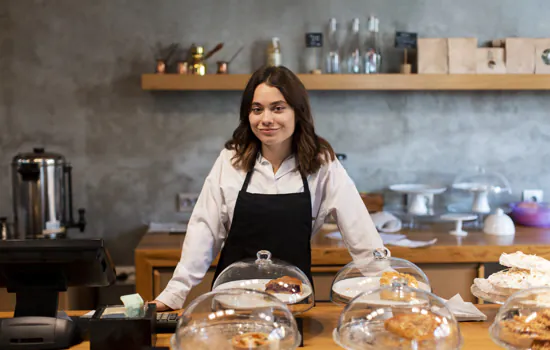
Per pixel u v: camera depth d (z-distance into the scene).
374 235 2.38
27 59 3.70
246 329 1.54
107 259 1.80
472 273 3.26
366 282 1.88
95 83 3.73
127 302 1.72
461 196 3.87
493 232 3.49
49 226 3.36
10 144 3.73
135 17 3.71
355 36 3.68
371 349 1.52
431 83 3.55
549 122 3.87
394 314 1.58
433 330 1.52
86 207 3.79
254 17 3.73
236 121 3.79
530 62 3.65
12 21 3.67
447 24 3.79
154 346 1.73
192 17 3.72
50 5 3.68
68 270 1.77
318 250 3.21
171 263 3.22
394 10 3.77
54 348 1.73
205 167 3.81
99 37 3.71
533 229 3.62
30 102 3.72
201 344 1.51
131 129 3.77
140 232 3.83
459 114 3.85
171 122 3.78
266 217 2.34
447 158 3.87
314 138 2.35
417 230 3.60
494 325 1.71
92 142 3.76
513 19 3.80
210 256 2.38
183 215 3.83
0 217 3.63
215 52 3.72
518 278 2.00
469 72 3.61
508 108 3.86
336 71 3.62
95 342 1.68
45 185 3.38
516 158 3.88
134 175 3.80
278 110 2.21
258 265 1.88
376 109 3.83
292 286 1.81
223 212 2.40
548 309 1.63
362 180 3.86
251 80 2.27
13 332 1.73
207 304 1.61
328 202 2.42
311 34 3.68
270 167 2.39
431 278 3.26
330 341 1.77
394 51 3.79
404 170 3.86
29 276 1.78
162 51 3.73
